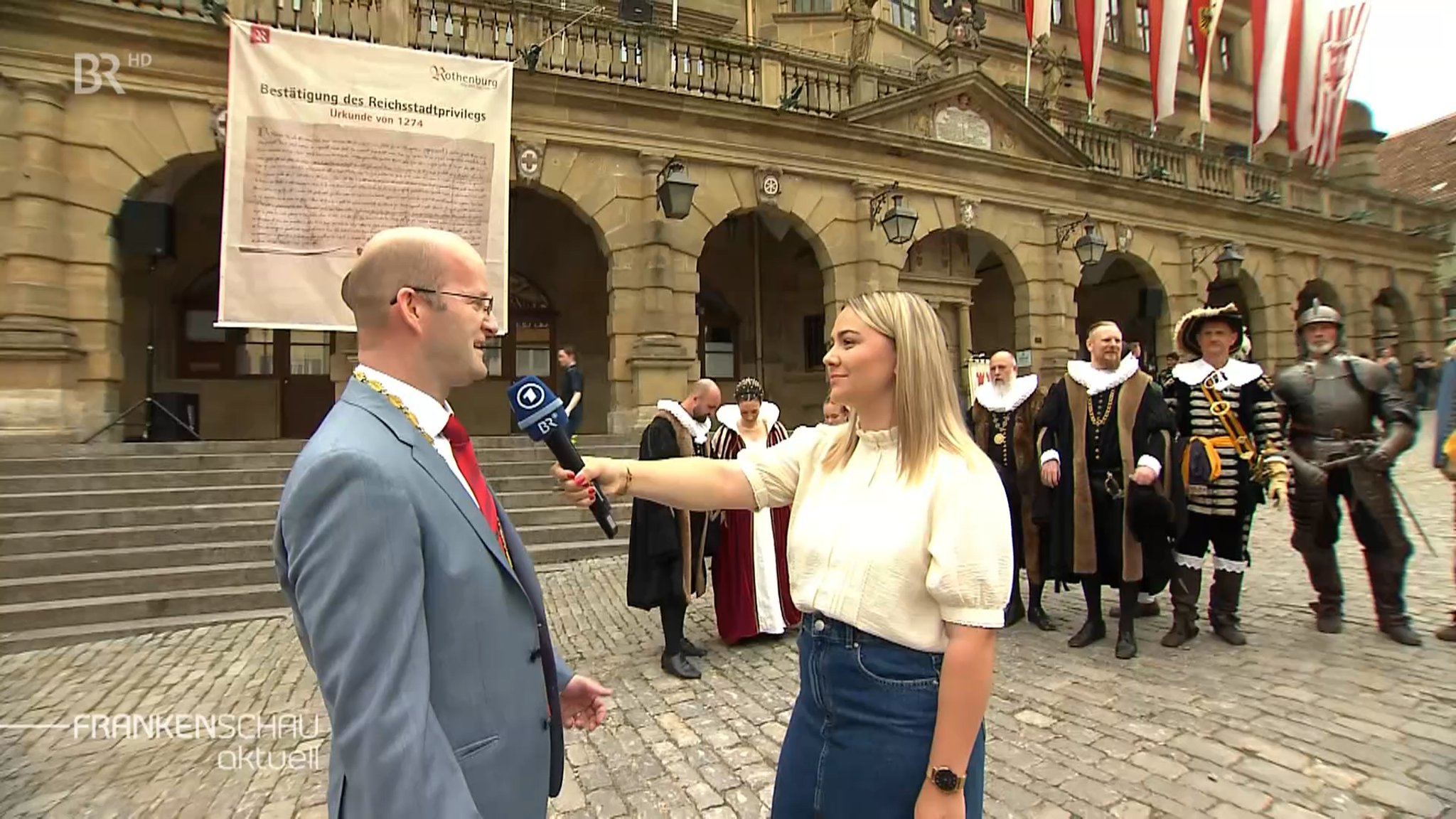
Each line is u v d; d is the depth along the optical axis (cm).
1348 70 1695
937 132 1445
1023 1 2067
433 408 146
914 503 155
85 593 632
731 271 1697
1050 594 672
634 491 183
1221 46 2438
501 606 140
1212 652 467
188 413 1247
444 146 1027
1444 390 456
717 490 190
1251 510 479
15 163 889
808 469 187
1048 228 1562
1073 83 2081
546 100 1138
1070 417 492
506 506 884
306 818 312
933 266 1532
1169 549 462
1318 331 499
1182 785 306
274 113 950
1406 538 478
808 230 1336
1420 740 332
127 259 1247
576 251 1543
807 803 161
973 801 156
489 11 1164
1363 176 2511
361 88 988
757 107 1251
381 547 119
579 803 314
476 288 149
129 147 944
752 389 540
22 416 871
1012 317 1748
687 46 1282
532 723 143
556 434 175
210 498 782
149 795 333
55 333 888
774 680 457
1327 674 417
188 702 445
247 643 567
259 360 1356
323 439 128
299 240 960
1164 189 1670
